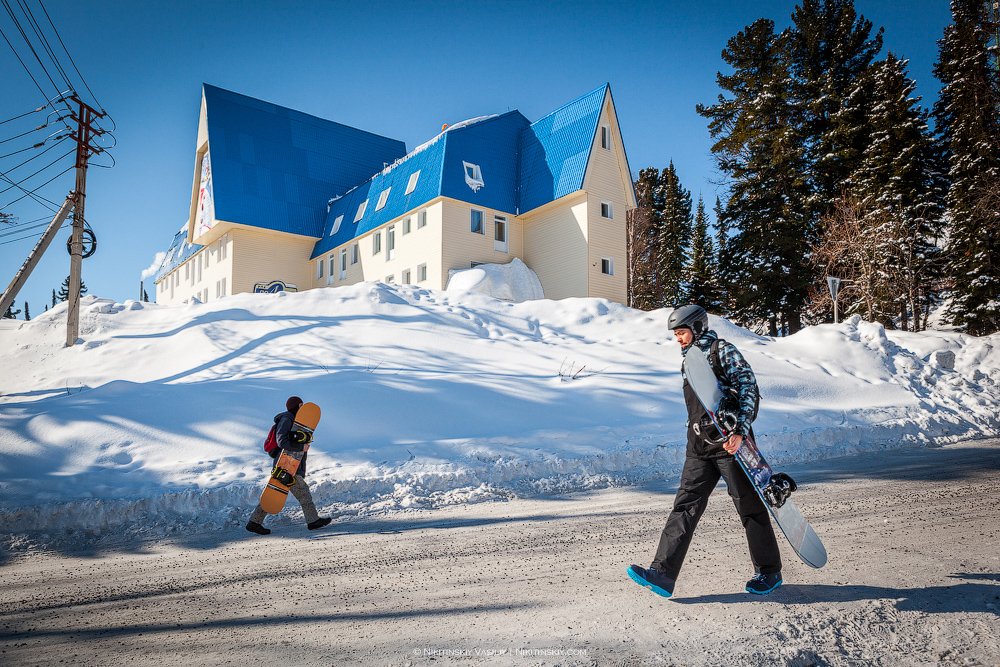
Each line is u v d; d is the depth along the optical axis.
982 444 9.20
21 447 7.12
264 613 3.38
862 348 14.20
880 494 5.96
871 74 33.75
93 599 3.78
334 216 37.81
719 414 3.06
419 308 14.44
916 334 17.08
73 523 5.62
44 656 2.90
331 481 6.46
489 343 12.72
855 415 10.34
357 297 14.72
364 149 43.28
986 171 29.31
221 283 37.81
